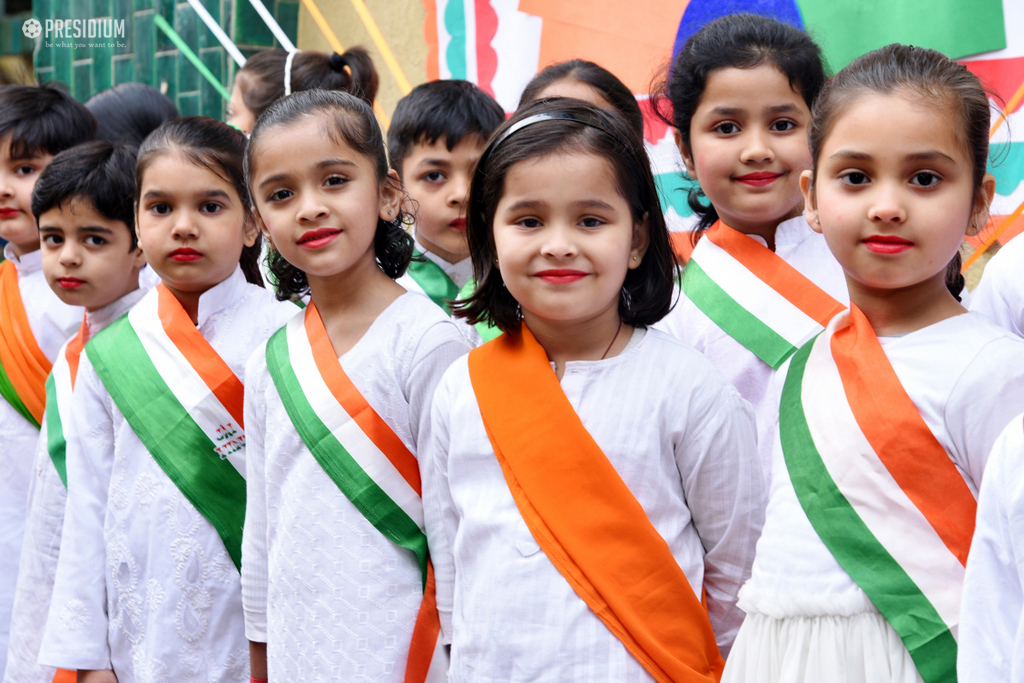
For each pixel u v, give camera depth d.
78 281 1.93
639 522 1.21
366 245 1.47
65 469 1.87
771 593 1.15
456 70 2.69
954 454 1.10
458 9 2.67
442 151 1.98
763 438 1.55
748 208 1.60
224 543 1.67
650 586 1.20
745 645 1.17
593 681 1.17
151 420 1.70
